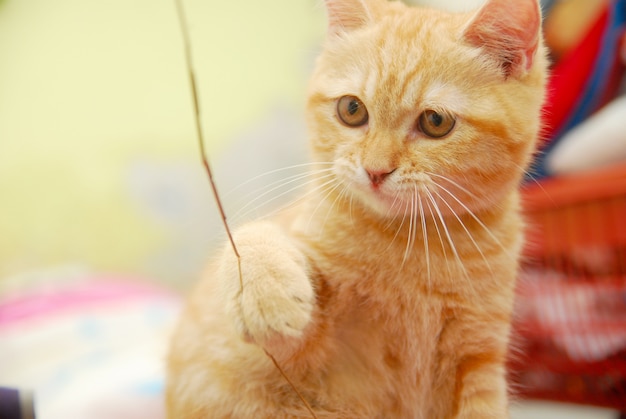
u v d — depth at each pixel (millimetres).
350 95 343
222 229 352
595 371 442
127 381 469
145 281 668
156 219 669
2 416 326
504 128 332
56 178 667
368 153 330
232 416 333
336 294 333
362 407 336
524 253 414
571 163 470
